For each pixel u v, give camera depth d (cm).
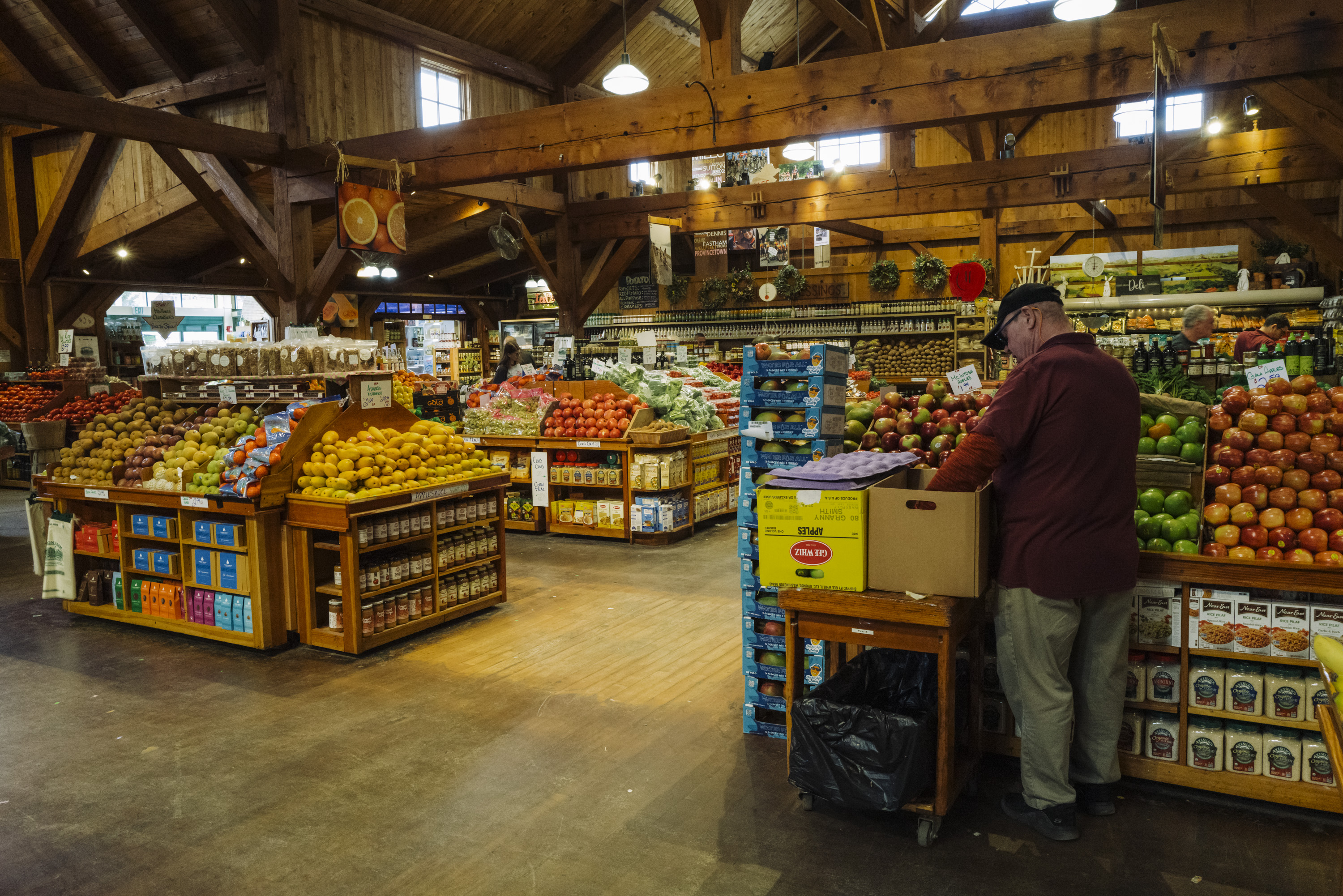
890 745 245
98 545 502
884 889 231
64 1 927
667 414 731
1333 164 912
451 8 1052
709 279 1530
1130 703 287
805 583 267
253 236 1243
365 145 860
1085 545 243
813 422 324
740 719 347
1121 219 1410
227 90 914
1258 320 1088
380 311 1545
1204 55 540
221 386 520
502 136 798
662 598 529
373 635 438
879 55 640
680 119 720
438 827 268
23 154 1184
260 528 433
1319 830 256
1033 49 588
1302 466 269
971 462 247
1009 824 265
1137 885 231
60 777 307
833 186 1120
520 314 1806
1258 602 268
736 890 232
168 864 251
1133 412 249
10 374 1126
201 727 349
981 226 1469
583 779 298
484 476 500
